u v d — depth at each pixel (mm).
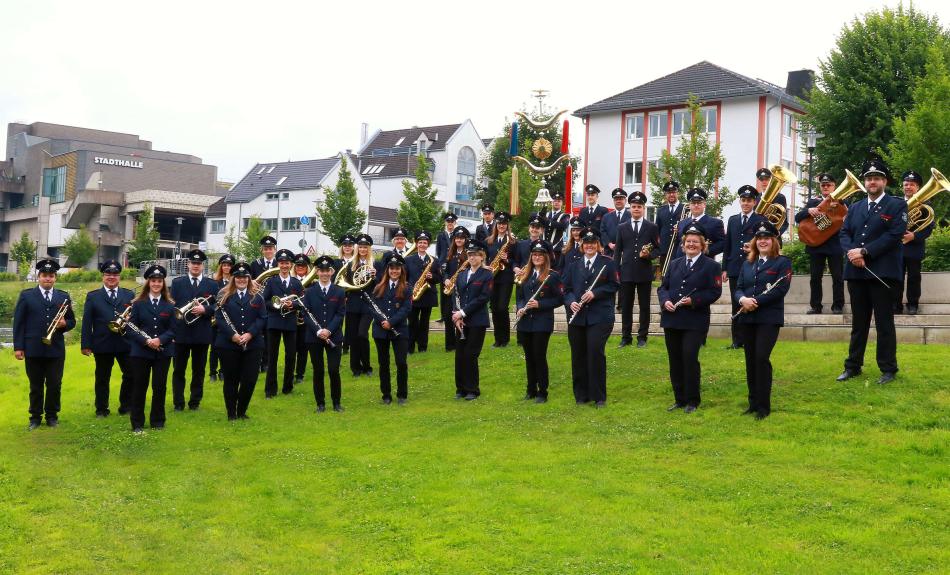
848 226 11516
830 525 7758
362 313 15297
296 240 63844
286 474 10133
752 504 8305
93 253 75062
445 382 14539
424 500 9000
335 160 64625
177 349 13469
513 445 10656
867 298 11461
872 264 11211
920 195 13133
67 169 90812
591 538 7777
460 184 73125
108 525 8828
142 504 9422
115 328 12203
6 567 7855
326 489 9602
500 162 58719
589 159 54438
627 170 53094
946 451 9148
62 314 12828
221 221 71125
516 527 8141
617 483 9078
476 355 13281
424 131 75875
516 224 42688
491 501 8812
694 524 7965
